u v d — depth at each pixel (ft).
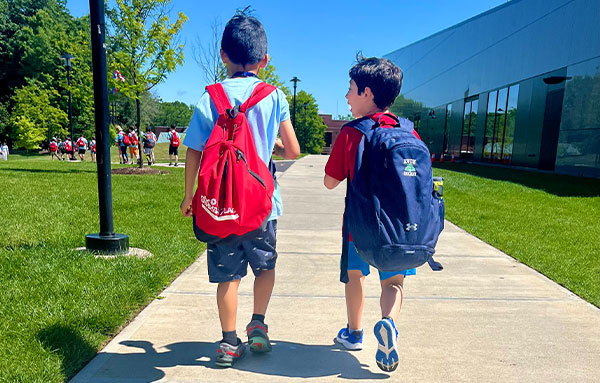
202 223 6.23
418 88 120.98
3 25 171.63
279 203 7.52
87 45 57.36
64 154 102.53
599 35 49.78
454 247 16.75
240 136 6.40
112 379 6.98
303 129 210.18
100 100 13.10
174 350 8.04
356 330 8.18
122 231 16.96
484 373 7.47
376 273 13.28
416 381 7.18
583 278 12.76
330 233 18.76
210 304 10.33
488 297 11.29
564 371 7.57
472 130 86.69
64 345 7.76
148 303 10.32
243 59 7.25
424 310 10.34
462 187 36.58
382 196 6.30
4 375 6.64
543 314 10.16
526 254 15.42
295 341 8.62
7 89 172.96
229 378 7.13
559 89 57.47
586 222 21.67
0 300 9.54
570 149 55.01
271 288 7.75
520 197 31.01
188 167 6.95
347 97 7.72
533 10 64.23
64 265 12.06
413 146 6.35
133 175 40.70
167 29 42.27
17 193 24.90
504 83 73.20
